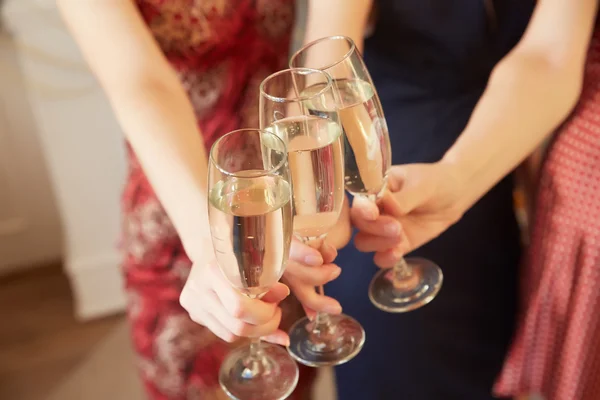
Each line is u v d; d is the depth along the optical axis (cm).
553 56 92
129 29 93
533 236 96
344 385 105
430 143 105
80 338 165
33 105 155
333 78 73
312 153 68
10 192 171
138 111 87
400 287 88
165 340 104
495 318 104
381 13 112
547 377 97
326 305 80
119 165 153
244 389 75
